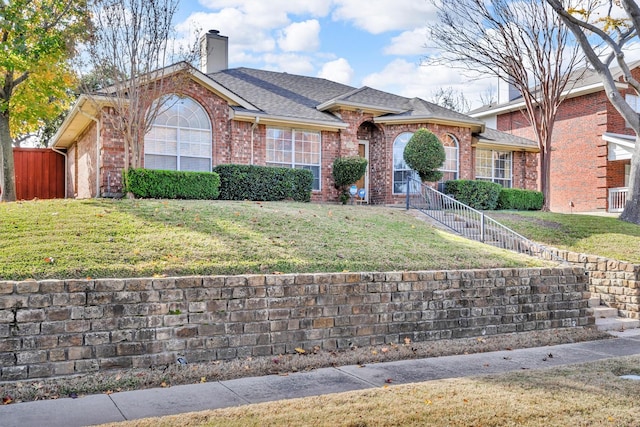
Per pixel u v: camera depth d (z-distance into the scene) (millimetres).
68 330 5562
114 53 13562
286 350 6660
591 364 6410
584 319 9312
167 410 4750
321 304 6930
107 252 7180
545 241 13273
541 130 20016
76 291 5629
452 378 5809
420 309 7660
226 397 5148
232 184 15359
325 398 4895
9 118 18375
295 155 18203
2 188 17172
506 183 23219
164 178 13695
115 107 13938
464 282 8062
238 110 16438
